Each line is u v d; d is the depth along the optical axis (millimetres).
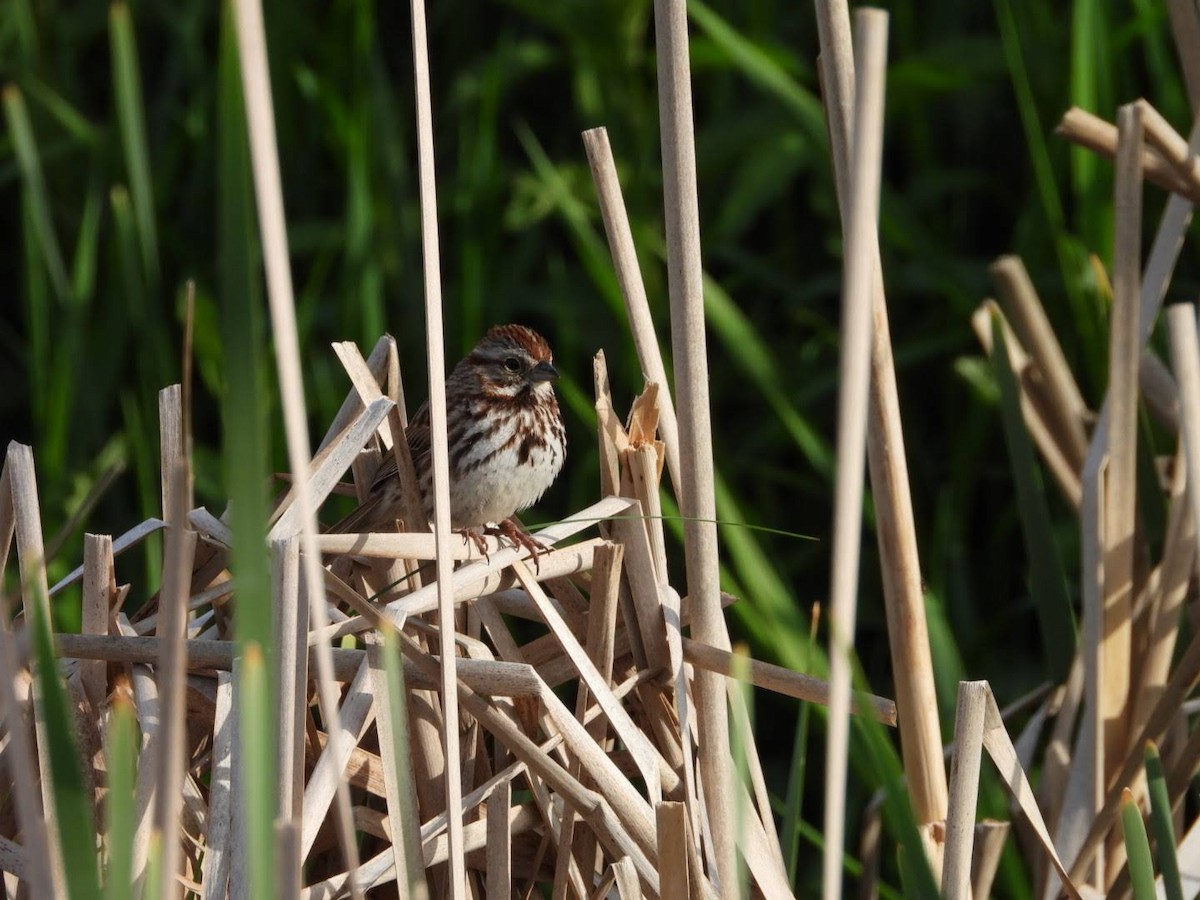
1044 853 8414
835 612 4695
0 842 6812
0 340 17062
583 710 7625
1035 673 12852
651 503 7516
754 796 7449
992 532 14062
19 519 7086
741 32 15641
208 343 14273
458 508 10352
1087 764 8242
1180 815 8211
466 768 7555
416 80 6332
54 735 4488
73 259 16375
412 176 16344
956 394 14164
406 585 8180
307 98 16047
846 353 4613
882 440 7484
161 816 4453
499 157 15602
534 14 14594
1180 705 7895
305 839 6398
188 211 16266
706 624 7199
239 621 4422
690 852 6672
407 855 5816
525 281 15219
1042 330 10203
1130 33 12656
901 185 15594
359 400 8391
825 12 7258
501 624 7879
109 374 14852
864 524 13547
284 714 6094
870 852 9375
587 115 14836
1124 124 8305
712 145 14406
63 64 17000
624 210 7629
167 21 16922
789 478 13945
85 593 7422
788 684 7148
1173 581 8477
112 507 14469
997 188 14773
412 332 14641
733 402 14812
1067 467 10297
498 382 10336
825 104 7383
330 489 7152
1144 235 13328
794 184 15562
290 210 16062
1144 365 9648
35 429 15789
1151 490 9305
